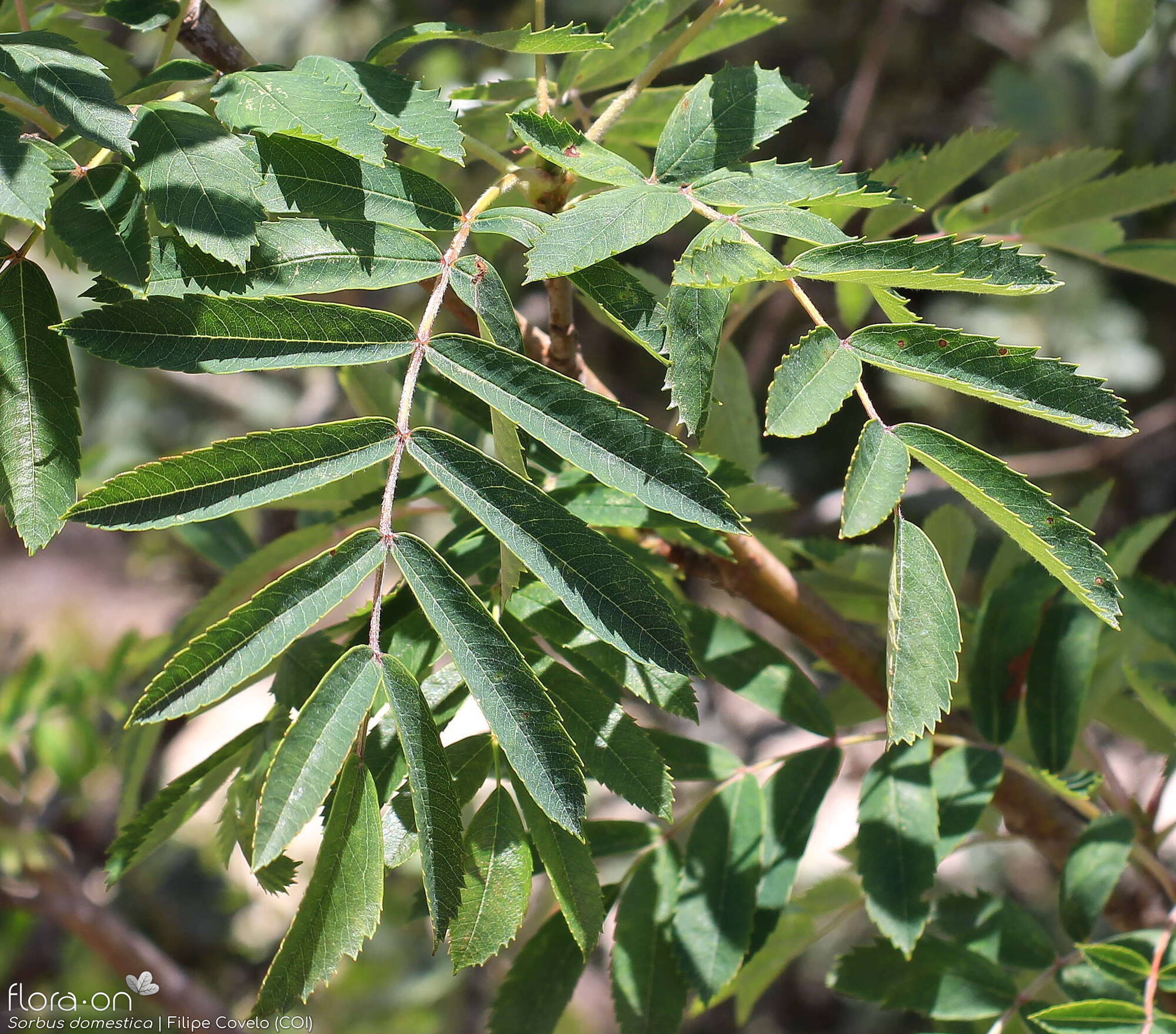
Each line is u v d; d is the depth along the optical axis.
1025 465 1.66
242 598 0.69
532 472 0.65
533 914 1.05
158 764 1.19
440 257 0.59
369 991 1.37
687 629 0.64
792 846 0.65
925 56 1.77
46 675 0.93
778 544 0.71
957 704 0.71
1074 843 0.68
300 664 0.61
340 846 0.56
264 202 0.58
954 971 0.65
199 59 0.65
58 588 3.25
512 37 0.61
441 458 0.57
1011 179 0.71
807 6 1.79
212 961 1.37
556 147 0.60
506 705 0.56
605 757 0.60
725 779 0.66
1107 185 0.71
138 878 1.36
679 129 0.61
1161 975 0.63
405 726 0.56
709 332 0.59
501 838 0.59
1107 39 0.70
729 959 0.63
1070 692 0.68
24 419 0.58
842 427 1.80
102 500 0.56
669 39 0.68
